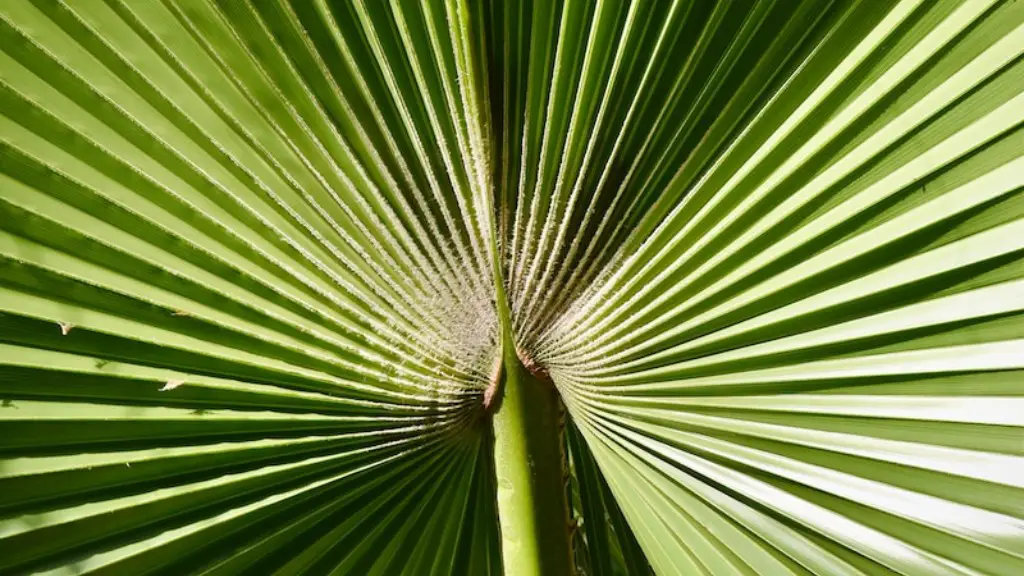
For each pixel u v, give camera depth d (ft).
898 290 1.07
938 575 1.13
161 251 1.14
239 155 1.13
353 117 1.13
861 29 0.99
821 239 1.09
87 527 1.16
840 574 1.21
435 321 1.21
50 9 1.02
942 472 1.09
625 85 1.09
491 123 1.12
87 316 1.13
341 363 1.21
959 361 1.06
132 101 1.08
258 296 1.18
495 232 1.17
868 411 1.13
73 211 1.10
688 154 1.12
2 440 1.11
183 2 1.04
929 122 1.00
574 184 1.15
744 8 1.01
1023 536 1.06
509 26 1.06
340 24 1.06
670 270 1.18
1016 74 0.94
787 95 1.05
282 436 1.22
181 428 1.19
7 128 1.05
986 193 0.99
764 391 1.19
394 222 1.17
